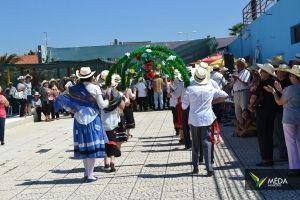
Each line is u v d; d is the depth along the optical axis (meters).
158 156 10.61
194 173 8.53
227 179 7.94
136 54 10.59
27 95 22.55
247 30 23.38
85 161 8.56
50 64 25.48
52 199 7.50
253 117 12.33
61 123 20.69
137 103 24.62
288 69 7.66
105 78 9.52
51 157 11.63
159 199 7.02
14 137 16.52
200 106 8.26
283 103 7.68
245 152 10.30
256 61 20.72
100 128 8.41
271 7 17.78
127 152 11.38
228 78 17.03
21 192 8.15
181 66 10.25
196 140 8.42
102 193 7.64
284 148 8.97
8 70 25.06
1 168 10.60
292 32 14.90
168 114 21.84
